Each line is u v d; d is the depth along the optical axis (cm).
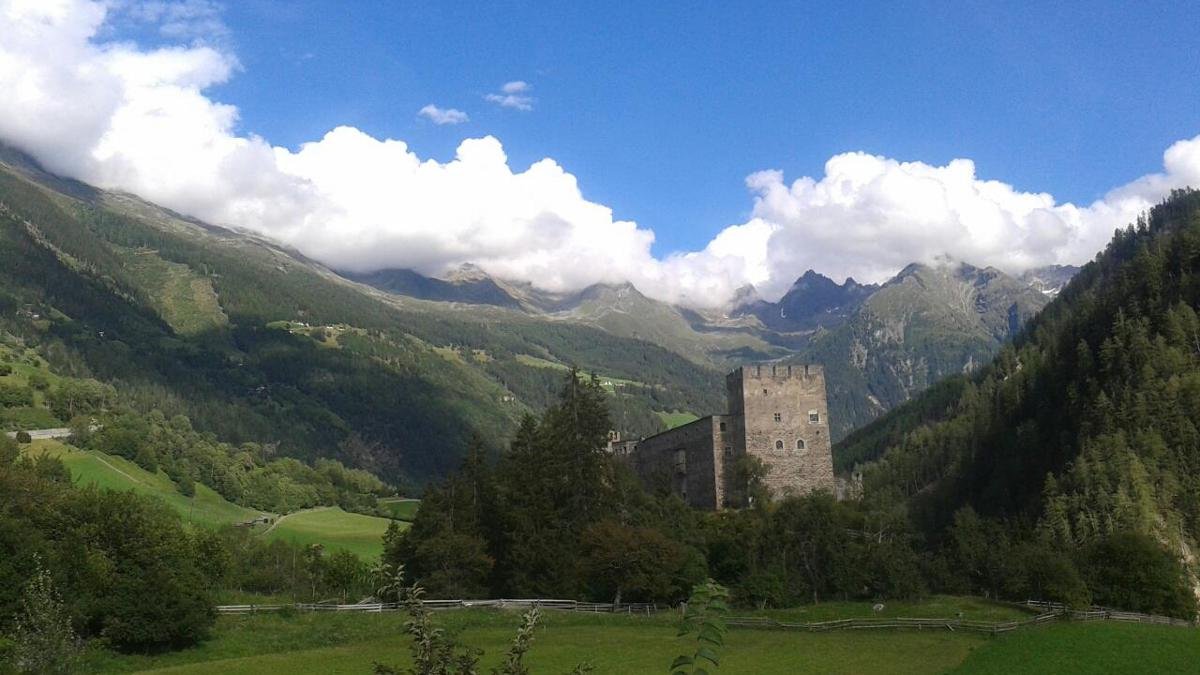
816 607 10806
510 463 12319
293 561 14088
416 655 1859
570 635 8588
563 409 12262
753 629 9262
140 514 9575
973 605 10925
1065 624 9412
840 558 11556
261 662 7294
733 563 11419
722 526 12456
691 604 1773
